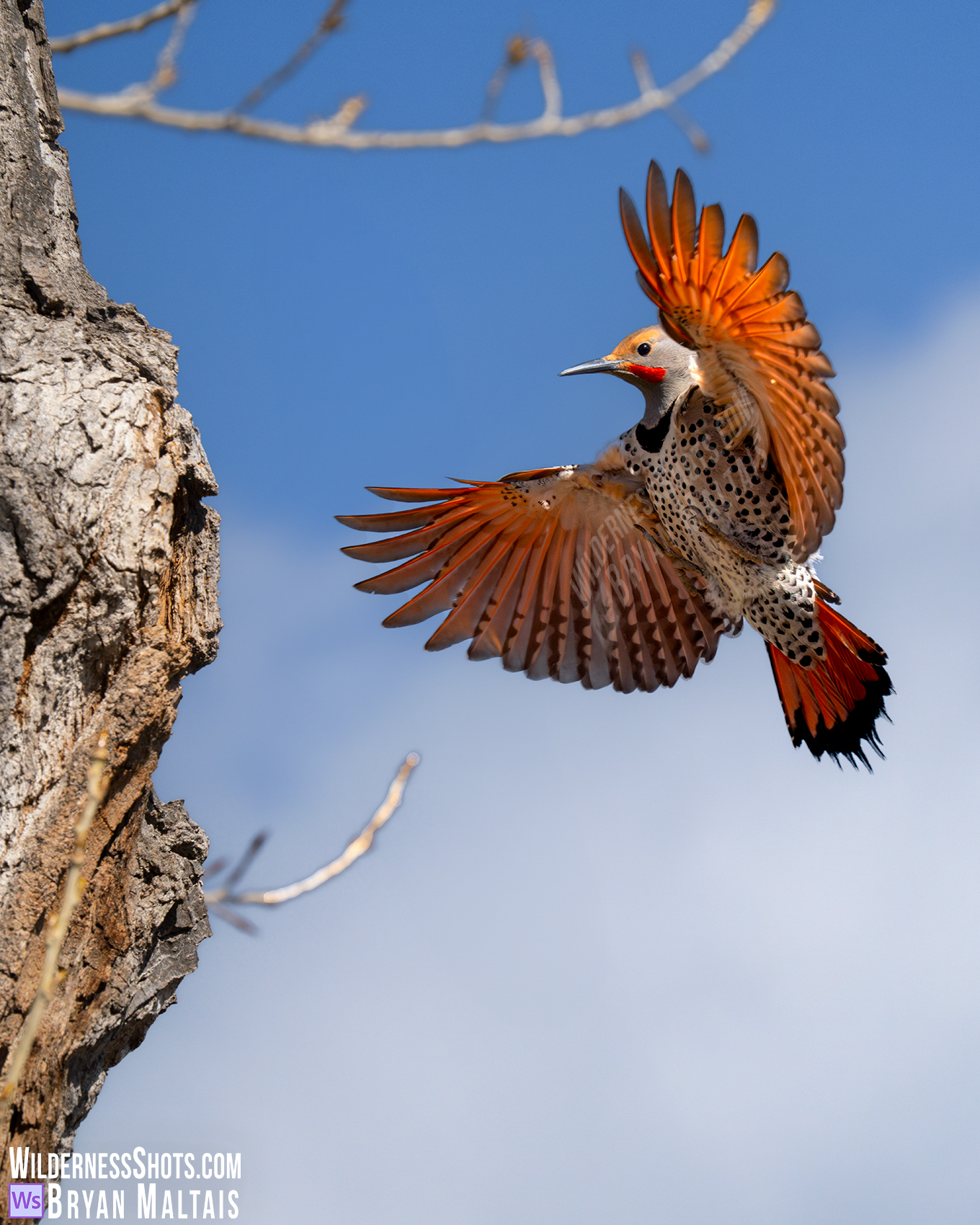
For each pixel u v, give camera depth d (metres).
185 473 6.41
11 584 5.61
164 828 6.57
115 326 6.55
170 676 6.25
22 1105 5.54
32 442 5.80
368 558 9.69
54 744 5.69
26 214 6.59
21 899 5.48
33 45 6.93
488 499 9.68
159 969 6.56
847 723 9.29
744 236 6.86
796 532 8.06
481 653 9.97
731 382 7.99
